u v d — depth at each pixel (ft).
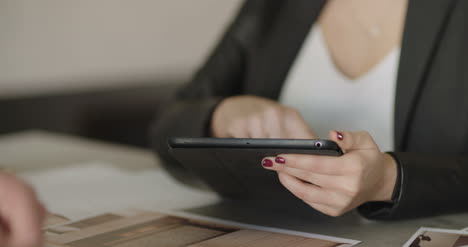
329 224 2.42
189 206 2.80
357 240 2.19
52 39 8.02
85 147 5.11
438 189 2.44
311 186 2.22
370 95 3.65
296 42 3.98
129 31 8.90
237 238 2.23
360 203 2.33
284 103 4.04
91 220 2.53
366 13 3.73
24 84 7.77
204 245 2.14
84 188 3.33
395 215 2.41
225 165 2.35
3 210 1.57
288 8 4.05
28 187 1.63
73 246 2.14
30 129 7.73
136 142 9.02
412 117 3.28
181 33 9.57
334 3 3.89
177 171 3.22
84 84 8.44
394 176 2.40
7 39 7.53
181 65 9.73
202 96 4.26
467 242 2.14
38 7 7.78
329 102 3.83
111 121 8.69
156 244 2.15
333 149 2.08
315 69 3.93
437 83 3.20
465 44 3.16
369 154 2.23
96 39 8.52
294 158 2.12
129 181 3.51
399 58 3.31
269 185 2.38
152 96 9.21
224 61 4.27
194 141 2.24
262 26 4.18
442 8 3.21
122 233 2.31
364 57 3.72
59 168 4.08
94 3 8.40
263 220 2.50
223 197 2.88
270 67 4.05
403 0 3.61
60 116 8.04
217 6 9.93
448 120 3.15
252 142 2.13
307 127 2.84
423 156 2.57
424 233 2.27
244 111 2.98
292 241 2.19
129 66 9.00
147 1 9.02
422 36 3.23
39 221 1.61
